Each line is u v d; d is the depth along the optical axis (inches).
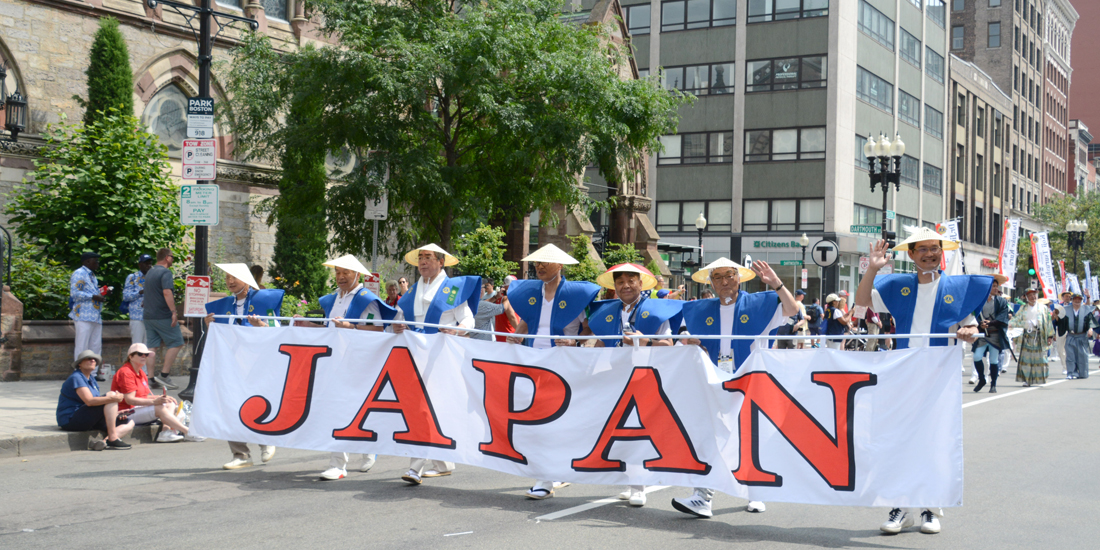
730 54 1836.9
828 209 1742.1
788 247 1770.4
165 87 896.3
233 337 348.5
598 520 273.3
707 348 288.0
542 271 323.9
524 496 308.0
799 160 1769.2
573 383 298.0
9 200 776.3
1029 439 447.8
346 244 717.3
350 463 372.5
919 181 2114.9
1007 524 272.4
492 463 308.5
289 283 892.6
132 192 677.9
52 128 749.9
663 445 283.7
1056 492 320.5
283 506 285.7
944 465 246.2
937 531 260.5
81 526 257.1
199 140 494.0
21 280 627.5
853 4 1781.5
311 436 332.2
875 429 254.2
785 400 264.5
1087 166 3946.9
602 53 742.5
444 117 701.9
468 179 702.5
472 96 647.8
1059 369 1022.4
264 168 949.2
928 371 249.8
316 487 318.3
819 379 261.3
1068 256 2556.6
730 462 271.3
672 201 1895.9
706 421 277.4
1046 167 3299.7
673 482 281.1
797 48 1772.9
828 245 925.8
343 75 643.5
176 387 576.1
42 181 723.4
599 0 1358.3
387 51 653.3
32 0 798.5
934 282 265.3
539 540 246.7
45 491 308.2
